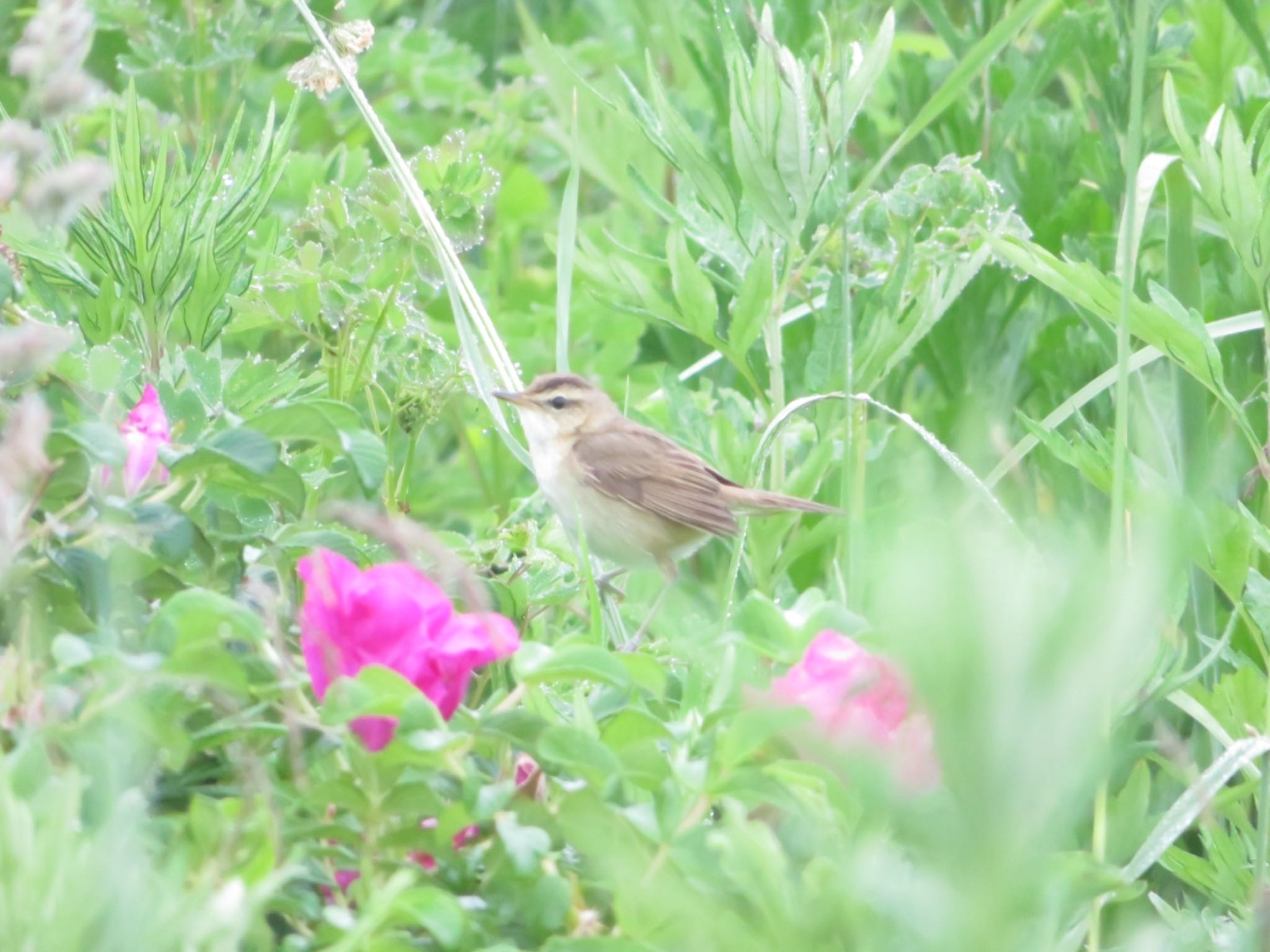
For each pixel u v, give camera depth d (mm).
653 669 3887
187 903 2934
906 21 13258
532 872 3676
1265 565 7605
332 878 3939
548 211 12477
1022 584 2221
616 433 9570
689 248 10383
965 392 9273
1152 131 9766
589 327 10734
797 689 3943
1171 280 7918
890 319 8039
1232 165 6598
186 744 3738
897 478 8852
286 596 4477
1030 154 9953
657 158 10812
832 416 8266
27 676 3914
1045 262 6598
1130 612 2186
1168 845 5035
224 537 4496
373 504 5609
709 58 9617
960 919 2311
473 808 3680
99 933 2797
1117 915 5957
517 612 6098
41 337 3627
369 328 7273
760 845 3174
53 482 4203
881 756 2539
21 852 2902
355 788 3715
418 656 4000
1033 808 2266
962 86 7305
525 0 14438
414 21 12047
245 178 6594
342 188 7656
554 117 12398
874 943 2986
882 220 8414
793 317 9031
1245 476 8250
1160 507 2434
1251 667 6234
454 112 11930
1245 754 5168
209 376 5586
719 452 8555
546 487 9609
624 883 3307
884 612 2234
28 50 3980
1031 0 7156
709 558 10711
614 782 3904
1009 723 2197
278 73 11242
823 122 7324
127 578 4266
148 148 7543
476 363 7078
